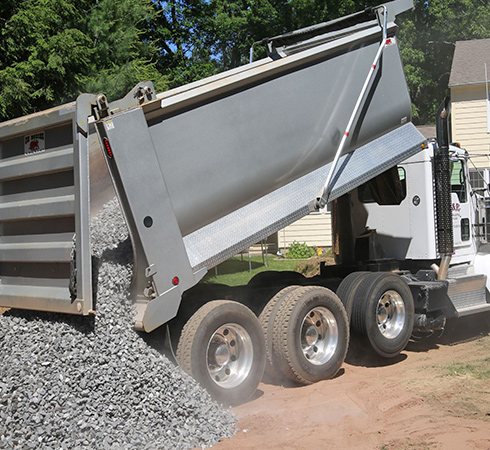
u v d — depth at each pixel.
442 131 8.52
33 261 5.89
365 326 7.14
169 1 32.78
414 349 8.43
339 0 31.34
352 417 5.37
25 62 12.00
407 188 8.73
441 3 33.44
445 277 8.55
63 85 12.84
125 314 5.45
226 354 5.85
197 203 5.80
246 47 33.41
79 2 14.02
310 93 6.72
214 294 6.38
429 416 5.30
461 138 20.58
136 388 4.93
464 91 20.53
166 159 5.59
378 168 7.39
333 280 7.74
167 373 5.17
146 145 5.41
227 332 5.90
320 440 4.83
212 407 5.21
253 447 4.72
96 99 5.23
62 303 5.45
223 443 4.83
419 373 6.91
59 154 5.50
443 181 8.52
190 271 5.65
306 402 5.86
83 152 5.23
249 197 6.25
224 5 34.31
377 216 8.94
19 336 5.55
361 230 8.98
